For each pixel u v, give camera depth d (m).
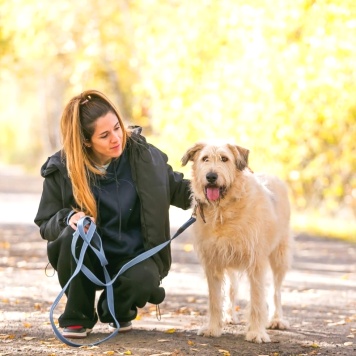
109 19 32.84
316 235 21.45
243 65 20.14
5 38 31.02
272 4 18.55
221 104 20.86
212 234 7.93
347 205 27.08
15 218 25.20
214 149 7.73
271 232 8.23
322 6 16.81
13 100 78.38
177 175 8.12
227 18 20.55
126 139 7.68
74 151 7.35
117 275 7.39
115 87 37.31
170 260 7.93
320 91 18.97
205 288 12.08
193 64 21.89
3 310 9.58
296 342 7.91
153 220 7.61
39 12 29.30
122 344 7.44
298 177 23.20
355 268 15.09
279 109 19.98
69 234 7.41
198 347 7.44
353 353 7.42
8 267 14.20
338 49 17.16
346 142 23.91
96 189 7.56
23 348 7.23
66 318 7.63
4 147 97.12
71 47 32.94
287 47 18.83
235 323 9.00
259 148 21.08
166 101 22.50
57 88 51.19
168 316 9.47
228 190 7.80
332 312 10.09
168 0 26.12
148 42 22.88
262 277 8.01
